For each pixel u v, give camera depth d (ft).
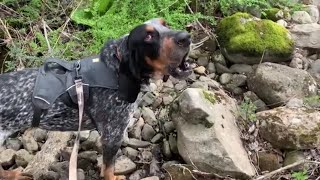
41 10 6.41
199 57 5.91
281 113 4.99
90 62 4.35
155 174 4.84
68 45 5.80
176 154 5.00
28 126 4.36
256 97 5.46
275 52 5.62
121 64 4.20
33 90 4.20
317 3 6.88
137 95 4.37
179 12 5.91
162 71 4.21
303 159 4.77
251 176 4.66
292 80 5.35
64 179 4.73
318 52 5.97
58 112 4.32
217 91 5.32
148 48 4.06
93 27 5.86
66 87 4.23
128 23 5.72
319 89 5.51
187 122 4.83
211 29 6.10
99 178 4.86
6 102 4.18
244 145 4.96
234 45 5.63
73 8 6.35
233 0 6.07
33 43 5.81
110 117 4.44
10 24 6.32
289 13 6.39
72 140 5.13
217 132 4.71
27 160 4.99
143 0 5.84
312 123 4.86
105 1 6.10
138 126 5.24
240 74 5.70
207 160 4.65
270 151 4.94
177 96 5.24
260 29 5.75
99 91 4.31
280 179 4.69
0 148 5.07
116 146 4.56
